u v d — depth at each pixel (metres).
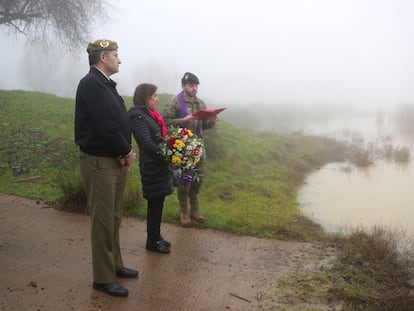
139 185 6.61
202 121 5.18
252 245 4.80
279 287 3.71
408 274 4.14
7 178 6.52
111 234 3.20
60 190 6.05
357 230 5.17
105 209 3.11
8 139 7.94
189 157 3.88
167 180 4.05
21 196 5.75
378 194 8.27
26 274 3.48
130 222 5.14
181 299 3.34
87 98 2.95
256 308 3.30
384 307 3.38
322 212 6.80
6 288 3.21
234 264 4.18
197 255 4.32
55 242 4.25
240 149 10.17
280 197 7.39
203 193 6.81
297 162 11.02
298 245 4.93
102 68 3.10
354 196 8.05
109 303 3.12
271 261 4.34
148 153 3.89
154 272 3.79
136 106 3.94
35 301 3.06
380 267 4.22
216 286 3.64
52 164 7.15
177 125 4.42
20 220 4.83
